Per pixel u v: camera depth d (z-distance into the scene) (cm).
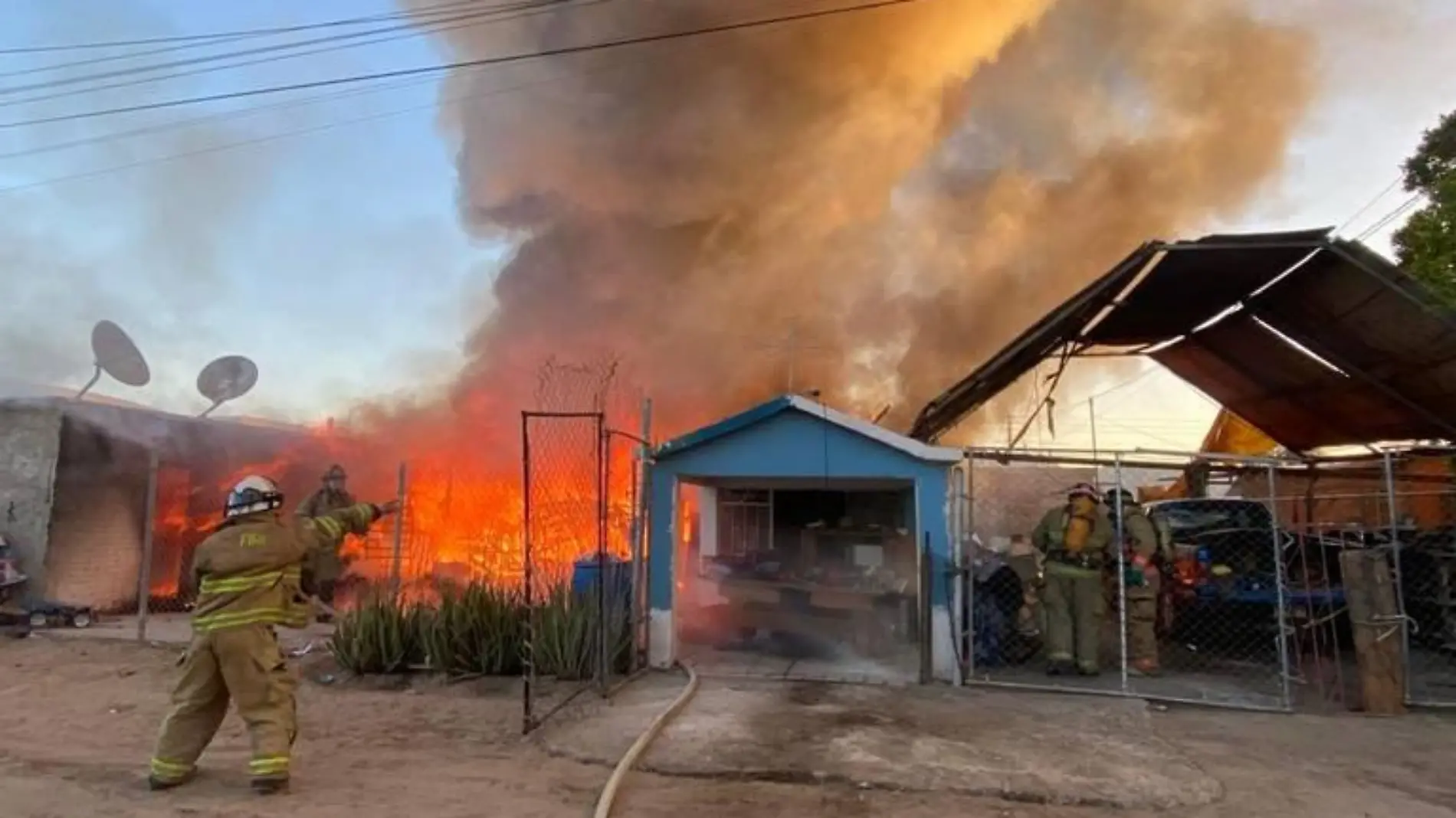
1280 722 743
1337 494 1357
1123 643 817
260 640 520
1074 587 893
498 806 502
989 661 933
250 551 527
